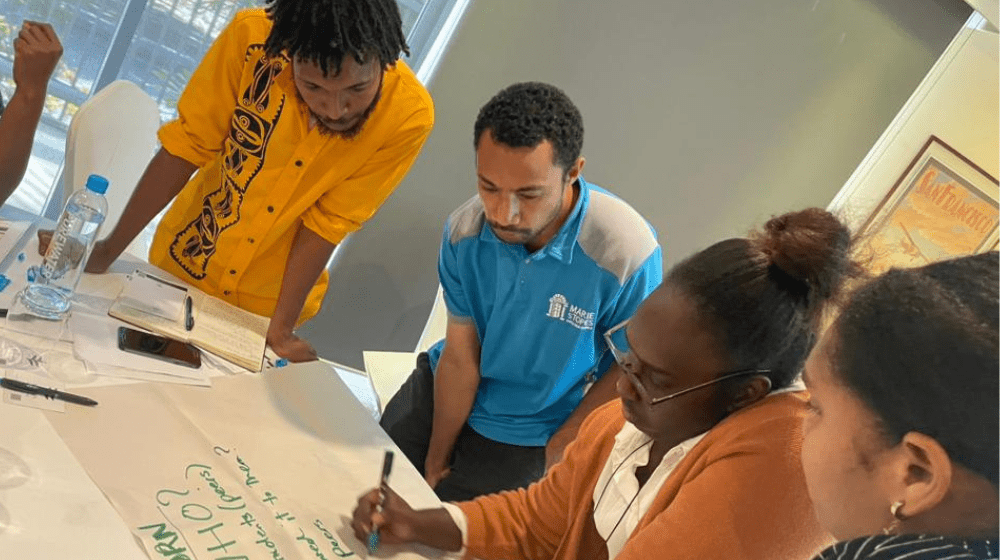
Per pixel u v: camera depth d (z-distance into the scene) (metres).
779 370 0.91
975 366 0.67
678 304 0.98
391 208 2.62
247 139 1.50
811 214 0.89
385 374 2.16
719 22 2.29
